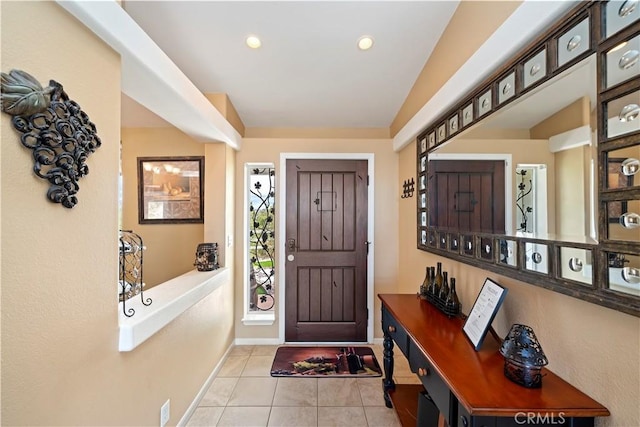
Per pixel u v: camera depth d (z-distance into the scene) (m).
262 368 2.53
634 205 0.77
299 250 3.04
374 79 2.49
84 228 1.01
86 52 1.02
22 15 0.80
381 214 3.05
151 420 1.47
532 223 1.14
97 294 1.08
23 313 0.81
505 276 1.31
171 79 1.53
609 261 0.83
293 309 3.04
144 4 1.77
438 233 2.03
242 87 2.57
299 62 2.28
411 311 1.77
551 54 1.04
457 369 1.10
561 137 1.00
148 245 3.20
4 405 0.76
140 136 3.21
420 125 2.25
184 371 1.85
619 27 0.80
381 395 2.16
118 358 1.20
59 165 0.89
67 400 0.95
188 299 1.77
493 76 1.38
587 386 0.93
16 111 0.76
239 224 2.98
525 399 0.92
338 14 1.86
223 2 1.77
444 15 1.85
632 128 0.77
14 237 0.78
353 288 3.06
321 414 1.94
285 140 3.02
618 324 0.83
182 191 3.20
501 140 1.33
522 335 1.03
